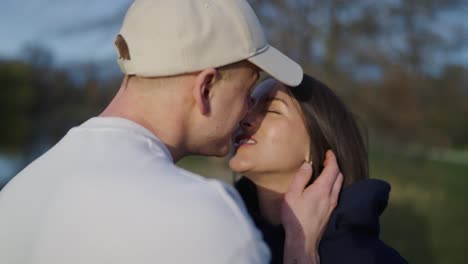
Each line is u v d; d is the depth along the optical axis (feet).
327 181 5.94
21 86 50.44
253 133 6.25
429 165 29.32
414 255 20.75
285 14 19.51
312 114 6.21
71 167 3.98
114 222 3.59
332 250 5.63
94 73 22.56
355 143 6.39
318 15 20.20
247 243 3.56
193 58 4.32
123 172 3.80
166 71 4.29
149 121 4.40
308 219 5.71
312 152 6.25
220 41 4.47
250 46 4.68
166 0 4.44
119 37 4.56
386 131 24.72
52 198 3.88
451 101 24.93
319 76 19.80
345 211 5.69
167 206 3.57
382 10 21.29
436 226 24.61
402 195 27.53
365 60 21.93
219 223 3.54
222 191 3.77
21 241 3.90
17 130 49.90
